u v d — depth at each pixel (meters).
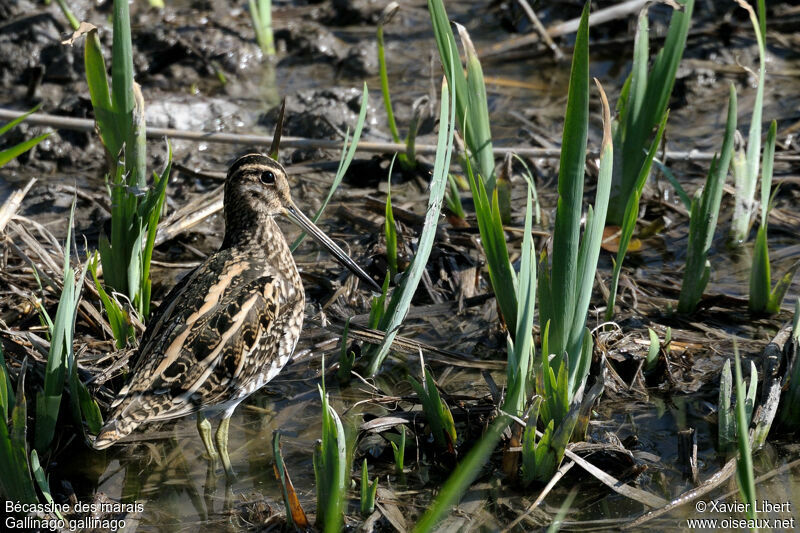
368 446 9.05
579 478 8.56
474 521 8.16
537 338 10.22
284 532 8.09
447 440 8.77
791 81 15.99
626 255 12.30
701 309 10.94
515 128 15.12
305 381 10.22
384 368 10.37
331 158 14.48
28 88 15.72
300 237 10.27
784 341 9.60
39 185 13.85
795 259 11.86
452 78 9.11
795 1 18.02
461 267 11.92
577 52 7.71
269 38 17.16
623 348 10.00
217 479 8.98
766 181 10.38
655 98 11.58
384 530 8.05
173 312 8.79
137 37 16.97
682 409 9.48
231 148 14.68
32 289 11.07
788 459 8.78
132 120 10.23
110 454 9.23
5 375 7.89
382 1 18.95
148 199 10.09
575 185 8.07
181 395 8.37
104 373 9.37
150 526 8.37
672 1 10.98
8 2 17.39
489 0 19.12
